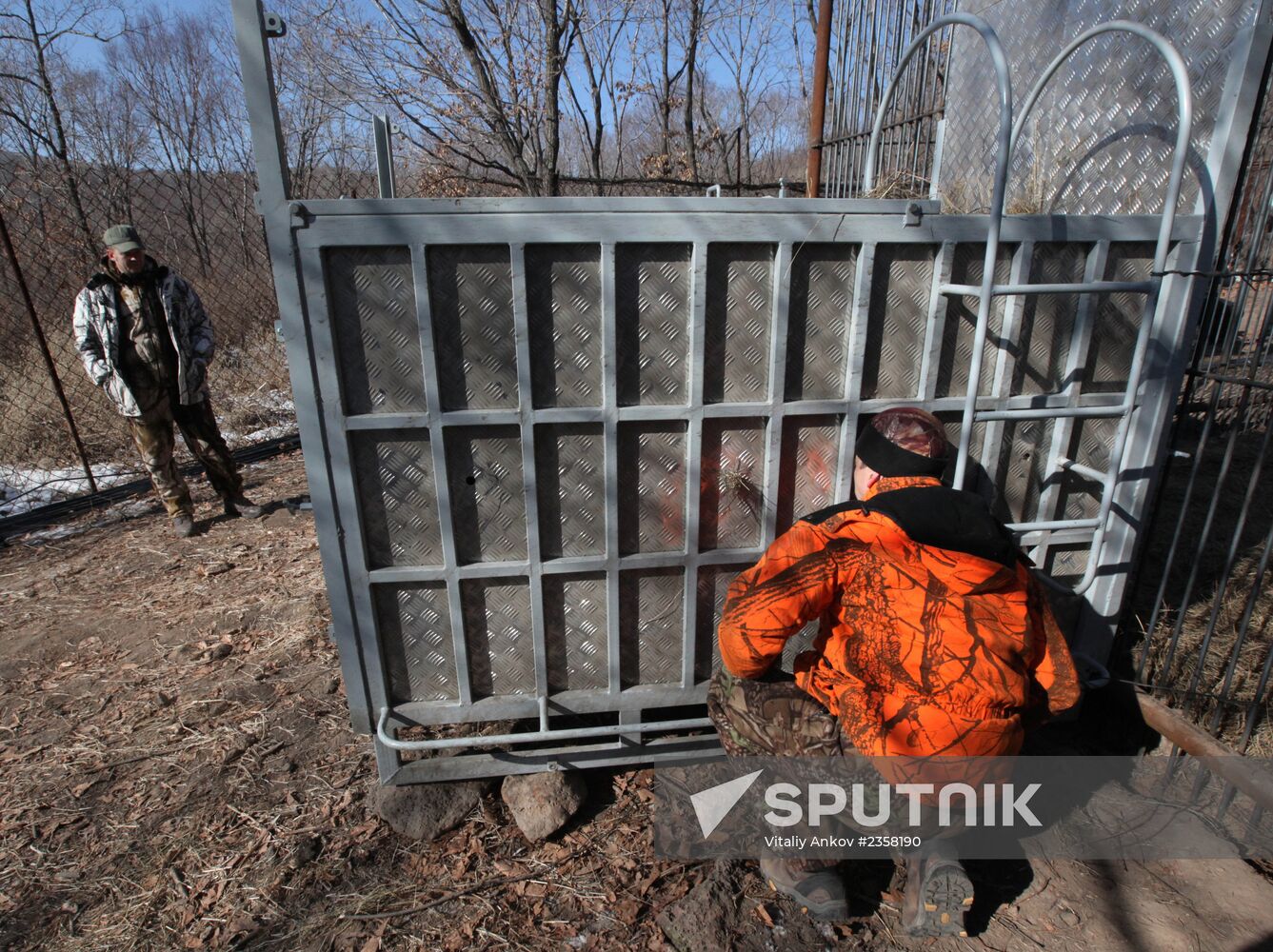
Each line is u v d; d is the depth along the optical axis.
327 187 11.02
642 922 2.11
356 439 2.12
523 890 2.22
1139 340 2.23
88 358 4.49
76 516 5.43
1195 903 2.14
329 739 2.93
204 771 2.77
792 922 2.11
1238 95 2.19
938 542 1.73
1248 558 3.58
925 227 2.13
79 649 3.65
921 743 1.76
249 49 1.79
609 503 2.24
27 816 2.58
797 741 1.95
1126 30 2.13
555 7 5.79
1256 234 2.29
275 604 4.02
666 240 2.03
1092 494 2.54
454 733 2.78
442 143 6.37
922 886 1.95
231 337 8.38
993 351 2.32
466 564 2.27
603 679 2.47
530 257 2.02
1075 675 1.94
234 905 2.20
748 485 2.33
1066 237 2.22
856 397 2.26
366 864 2.33
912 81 4.61
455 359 2.08
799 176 15.75
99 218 7.99
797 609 1.81
